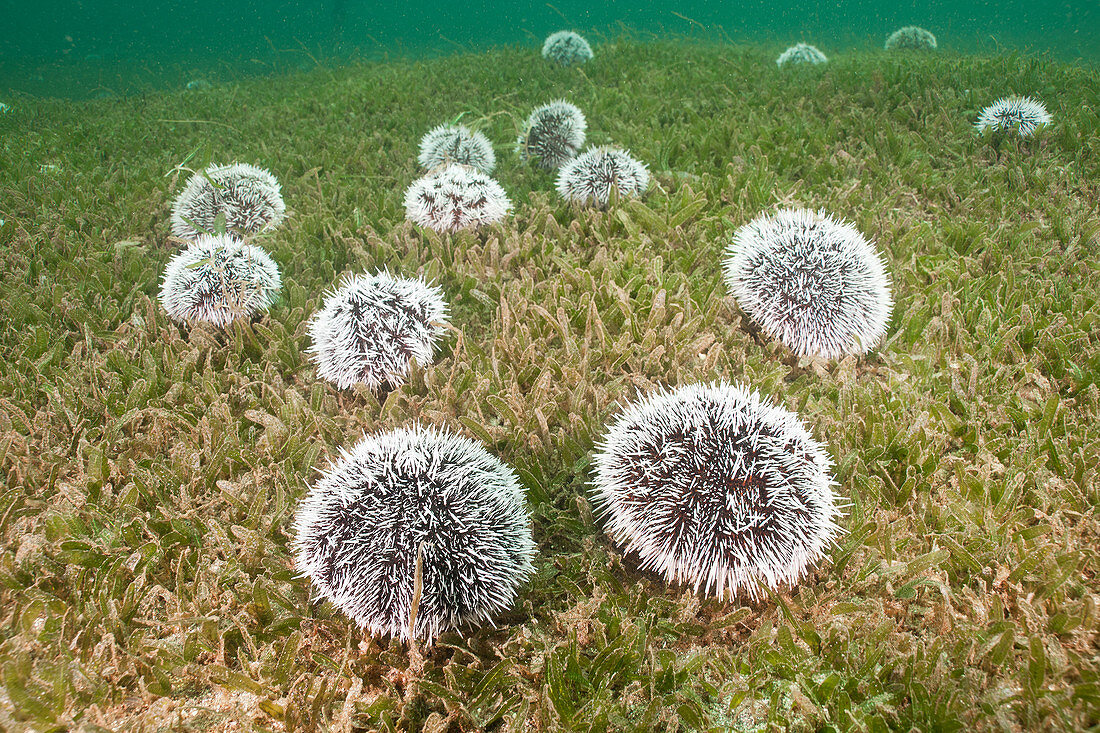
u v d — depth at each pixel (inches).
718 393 16.5
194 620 16.5
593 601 16.5
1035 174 31.4
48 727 15.0
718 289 25.0
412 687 15.4
